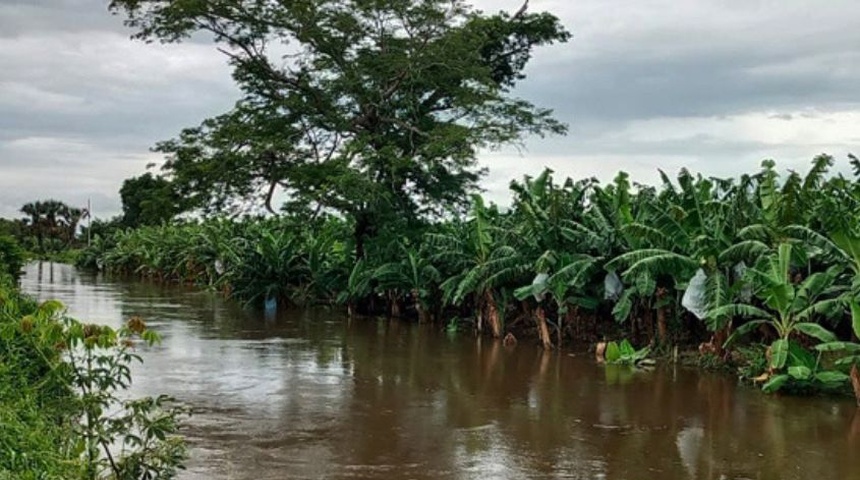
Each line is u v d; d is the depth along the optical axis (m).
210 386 13.81
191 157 27.08
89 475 6.51
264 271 30.09
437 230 26.36
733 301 16.17
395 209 27.00
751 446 10.59
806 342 16.61
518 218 21.98
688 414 12.48
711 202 17.14
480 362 17.52
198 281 42.69
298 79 27.39
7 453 6.02
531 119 27.84
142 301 32.38
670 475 9.23
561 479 8.94
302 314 28.25
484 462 9.53
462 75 27.19
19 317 9.05
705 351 17.23
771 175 15.70
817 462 9.88
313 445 10.10
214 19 26.12
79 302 31.23
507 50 32.78
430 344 20.48
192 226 45.34
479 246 21.70
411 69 26.62
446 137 25.53
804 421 12.11
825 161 15.54
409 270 25.41
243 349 18.75
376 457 9.63
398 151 26.70
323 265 30.17
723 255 15.74
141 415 6.75
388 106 27.61
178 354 17.50
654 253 16.55
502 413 12.34
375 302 28.67
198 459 9.29
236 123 27.03
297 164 26.84
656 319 20.28
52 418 7.30
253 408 12.16
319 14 26.12
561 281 18.91
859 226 14.66
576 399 13.55
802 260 15.12
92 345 6.87
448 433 10.95
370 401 12.99
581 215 20.72
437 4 26.64
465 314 25.48
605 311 21.48
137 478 6.53
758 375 15.31
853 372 13.29
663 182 18.39
